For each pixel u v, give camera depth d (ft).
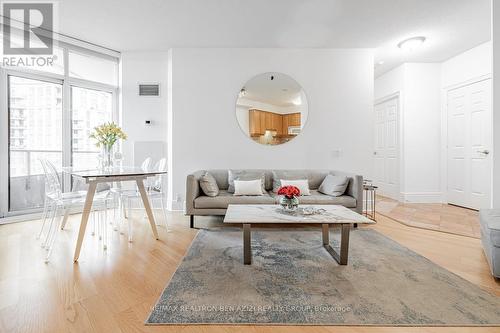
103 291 6.10
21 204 12.49
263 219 7.71
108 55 15.11
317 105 14.88
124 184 15.15
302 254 8.44
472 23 12.11
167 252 8.63
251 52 14.80
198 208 11.45
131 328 4.79
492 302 5.64
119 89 15.58
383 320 5.02
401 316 5.14
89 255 8.31
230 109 14.83
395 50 15.08
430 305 5.52
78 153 14.40
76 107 14.30
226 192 12.84
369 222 7.43
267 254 8.42
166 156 15.44
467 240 9.89
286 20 11.94
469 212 14.30
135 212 14.47
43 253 8.43
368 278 6.76
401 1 10.46
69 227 11.47
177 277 6.76
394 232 10.94
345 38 13.66
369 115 14.94
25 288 6.21
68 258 8.06
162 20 11.93
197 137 14.79
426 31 12.89
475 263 7.77
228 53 14.76
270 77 14.83
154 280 6.66
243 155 14.87
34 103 12.86
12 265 7.51
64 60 13.61
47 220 12.42
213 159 14.84
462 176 15.67
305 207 9.23
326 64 14.85
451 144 16.39
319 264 7.64
